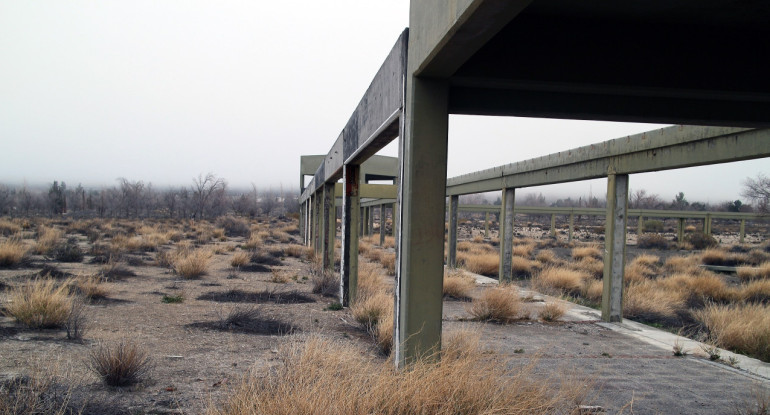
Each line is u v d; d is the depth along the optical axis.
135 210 57.97
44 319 6.46
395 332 5.04
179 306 8.97
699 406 4.93
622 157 9.57
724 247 36.41
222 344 6.29
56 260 14.45
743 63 4.38
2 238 20.22
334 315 8.93
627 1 3.84
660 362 6.73
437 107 4.57
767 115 5.08
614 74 4.30
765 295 13.95
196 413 3.89
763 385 5.77
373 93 6.85
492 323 9.07
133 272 13.24
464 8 3.05
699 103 5.01
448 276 13.21
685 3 3.81
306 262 19.78
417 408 3.34
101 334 6.41
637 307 10.59
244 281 13.16
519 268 19.64
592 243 39.47
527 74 4.29
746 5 3.81
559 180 11.97
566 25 4.31
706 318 9.20
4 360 4.96
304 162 39.97
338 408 3.21
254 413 3.19
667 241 40.72
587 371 6.07
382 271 17.23
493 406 3.43
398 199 5.11
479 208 44.69
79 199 70.69
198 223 44.31
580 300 12.55
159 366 5.20
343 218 10.05
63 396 4.03
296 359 4.52
